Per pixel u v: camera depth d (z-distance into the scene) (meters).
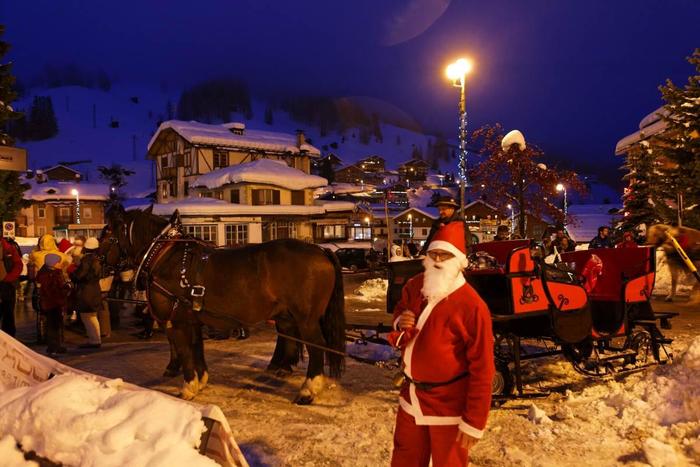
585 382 7.43
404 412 3.61
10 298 10.73
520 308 6.45
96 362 9.29
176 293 7.04
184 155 57.28
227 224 43.31
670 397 5.78
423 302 3.60
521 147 17.48
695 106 20.42
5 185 20.86
